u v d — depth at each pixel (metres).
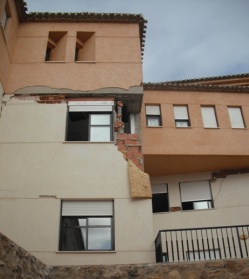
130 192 11.89
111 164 12.41
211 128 16.45
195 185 16.77
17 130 12.99
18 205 11.53
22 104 13.62
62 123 13.24
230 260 8.50
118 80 14.38
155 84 17.03
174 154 15.59
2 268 6.41
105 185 12.00
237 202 16.11
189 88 17.27
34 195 11.73
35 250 10.83
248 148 16.09
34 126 13.12
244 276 8.29
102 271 8.47
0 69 13.32
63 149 12.61
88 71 14.52
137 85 14.28
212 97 17.33
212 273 8.36
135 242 11.10
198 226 15.65
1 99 13.48
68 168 12.24
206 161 16.17
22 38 15.28
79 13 15.65
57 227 11.22
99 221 11.58
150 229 11.30
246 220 15.66
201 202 16.44
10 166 12.22
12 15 14.66
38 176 12.05
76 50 16.08
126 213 11.55
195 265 8.48
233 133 16.45
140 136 13.88
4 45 13.66
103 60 14.87
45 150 12.58
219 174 16.78
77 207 11.71
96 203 11.82
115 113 13.74
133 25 16.02
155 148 15.64
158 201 16.69
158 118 16.72
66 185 11.93
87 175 12.15
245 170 16.72
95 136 13.22
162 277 8.37
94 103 13.86
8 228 11.16
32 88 13.98
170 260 14.61
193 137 16.11
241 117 17.19
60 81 14.20
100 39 15.52
